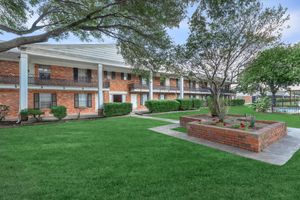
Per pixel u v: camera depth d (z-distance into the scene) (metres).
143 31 8.95
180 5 7.30
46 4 8.48
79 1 7.66
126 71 29.44
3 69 19.66
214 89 10.46
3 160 5.66
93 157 5.94
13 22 9.40
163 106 25.52
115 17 8.68
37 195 3.70
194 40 9.10
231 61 9.32
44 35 7.72
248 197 3.65
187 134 9.59
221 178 4.46
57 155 6.15
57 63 23.09
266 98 25.44
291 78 22.83
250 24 8.47
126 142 7.94
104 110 21.09
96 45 23.22
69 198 3.60
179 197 3.65
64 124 13.67
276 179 4.41
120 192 3.82
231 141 7.37
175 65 9.90
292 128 11.77
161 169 4.99
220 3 7.61
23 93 17.08
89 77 25.95
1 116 16.69
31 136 9.21
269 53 9.14
